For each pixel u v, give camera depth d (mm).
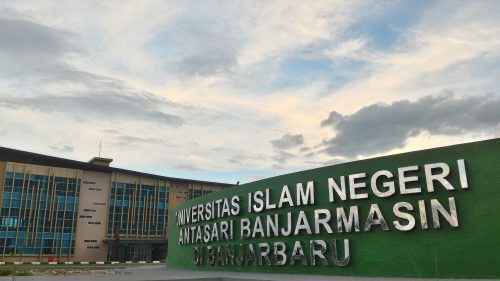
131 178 83875
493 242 16250
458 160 17641
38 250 72312
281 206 24219
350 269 20234
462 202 17250
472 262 16594
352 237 20484
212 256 29469
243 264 26391
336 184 21609
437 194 18000
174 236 36750
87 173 80062
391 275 18719
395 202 19234
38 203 73812
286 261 23312
